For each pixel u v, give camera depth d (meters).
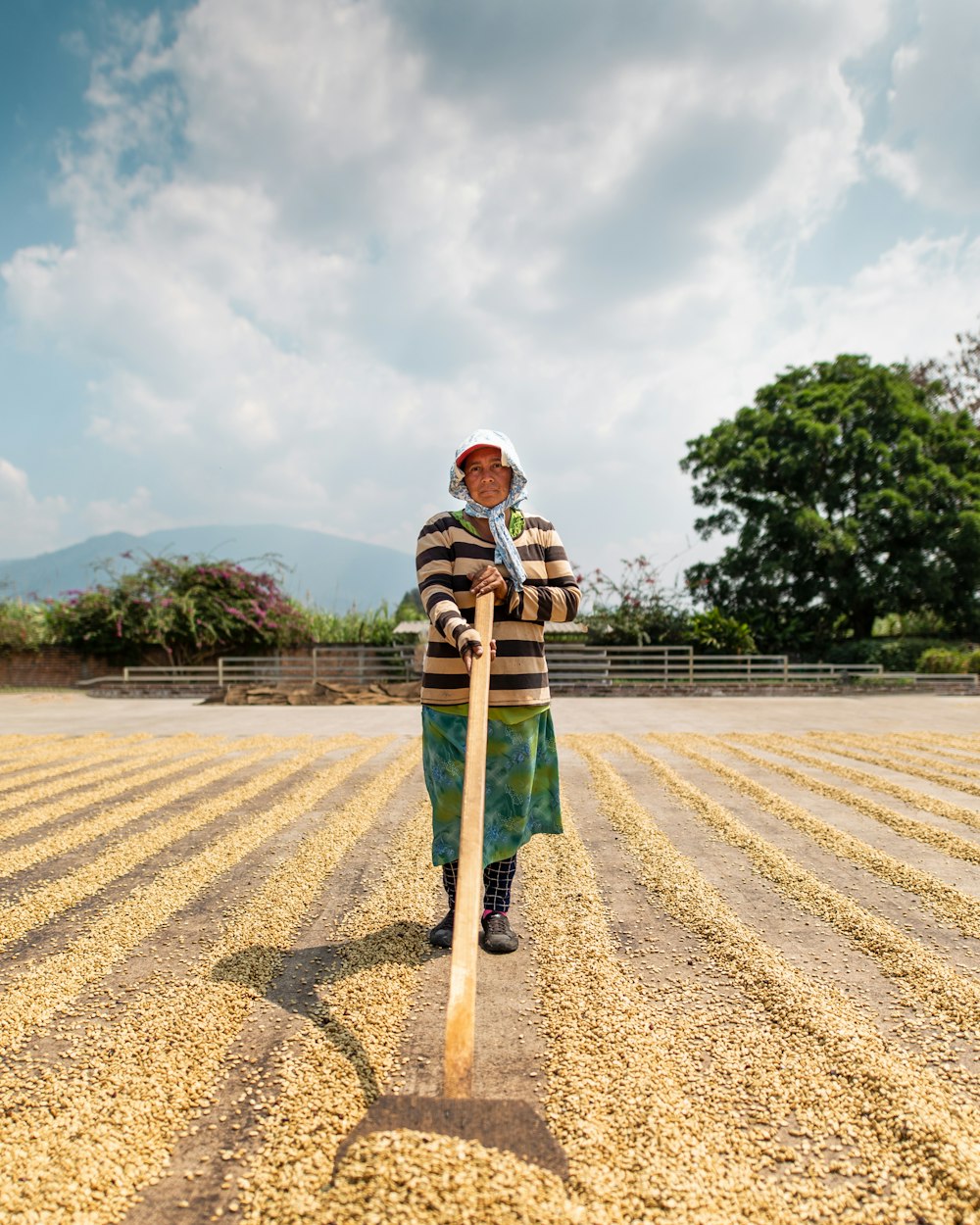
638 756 6.57
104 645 18.31
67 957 2.62
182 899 3.19
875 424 20.88
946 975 2.45
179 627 17.95
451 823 2.65
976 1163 1.56
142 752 7.13
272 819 4.43
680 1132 1.69
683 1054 2.01
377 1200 1.35
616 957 2.63
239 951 2.67
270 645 18.77
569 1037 2.09
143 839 4.04
